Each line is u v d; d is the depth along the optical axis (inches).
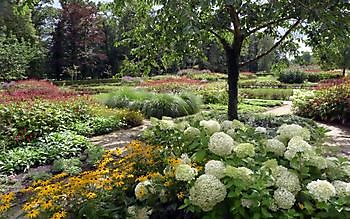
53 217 76.6
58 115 267.9
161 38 238.1
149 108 379.2
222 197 73.9
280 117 264.5
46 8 1243.8
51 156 191.8
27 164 179.2
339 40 201.5
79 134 258.4
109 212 85.3
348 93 331.0
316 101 350.9
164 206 88.3
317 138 108.2
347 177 85.8
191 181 82.0
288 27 260.2
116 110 340.5
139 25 259.0
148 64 265.0
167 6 195.6
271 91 668.7
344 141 238.2
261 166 83.0
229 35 278.1
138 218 85.5
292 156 83.4
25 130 228.7
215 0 175.6
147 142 117.0
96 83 975.6
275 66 308.5
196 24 180.5
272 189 77.3
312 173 83.5
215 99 536.1
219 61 1040.8
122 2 251.1
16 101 318.0
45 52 1075.9
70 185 86.9
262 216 71.5
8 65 744.3
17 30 973.2
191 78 868.6
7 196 91.4
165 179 89.7
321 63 279.0
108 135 272.7
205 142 92.2
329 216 72.7
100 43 1205.1
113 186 91.0
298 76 982.4
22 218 90.1
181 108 385.4
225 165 81.7
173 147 104.7
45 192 83.5
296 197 77.3
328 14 185.9
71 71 1057.5
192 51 246.5
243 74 1157.7
